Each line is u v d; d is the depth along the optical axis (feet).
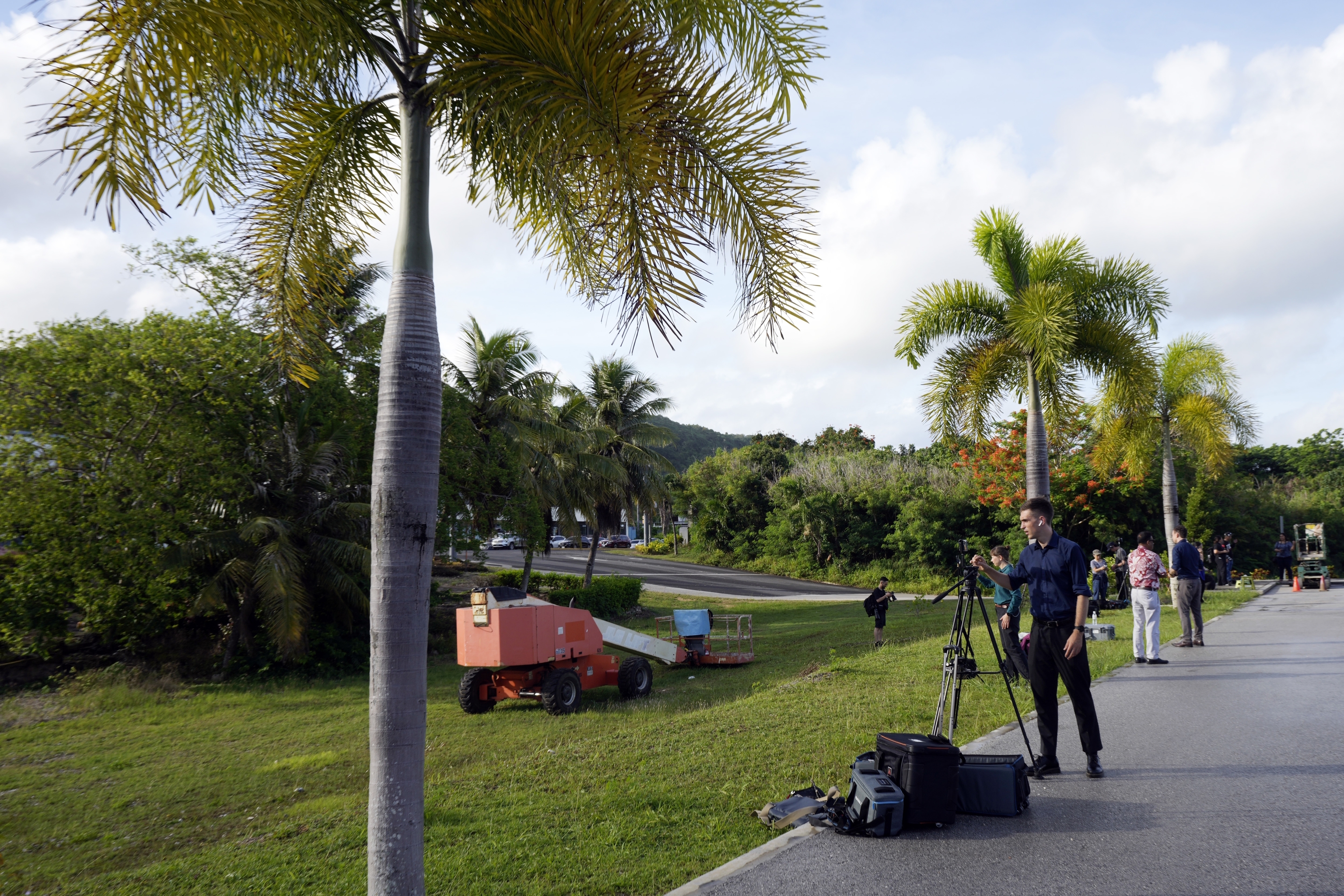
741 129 12.60
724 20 15.02
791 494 176.65
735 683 56.24
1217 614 58.54
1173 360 70.08
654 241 11.27
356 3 12.17
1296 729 21.76
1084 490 106.63
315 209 15.84
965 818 15.98
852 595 138.41
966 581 20.40
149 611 60.34
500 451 92.73
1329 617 53.57
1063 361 44.68
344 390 73.20
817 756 22.00
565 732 41.27
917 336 49.75
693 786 20.16
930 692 30.40
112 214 10.38
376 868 11.03
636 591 121.60
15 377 56.34
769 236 13.25
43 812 29.48
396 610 11.19
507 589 49.55
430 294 12.03
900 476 166.09
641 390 153.99
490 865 15.55
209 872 18.49
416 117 12.41
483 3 10.28
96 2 9.99
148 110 10.42
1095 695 28.14
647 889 13.98
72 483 57.06
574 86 10.42
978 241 49.47
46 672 59.72
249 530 62.13
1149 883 12.53
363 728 45.29
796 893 12.66
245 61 11.95
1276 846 13.75
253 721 48.21
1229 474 126.93
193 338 60.70
